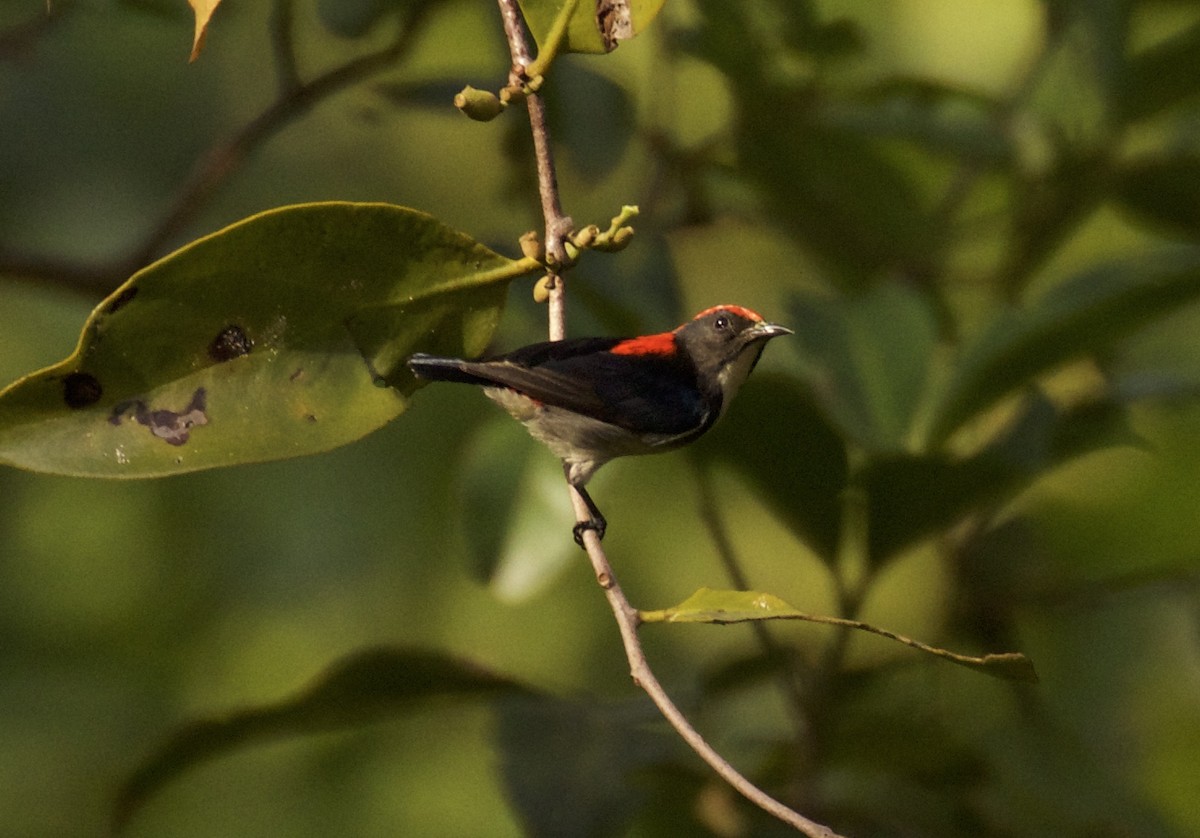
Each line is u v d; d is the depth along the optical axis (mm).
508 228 14938
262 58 14602
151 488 13578
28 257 10336
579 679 13883
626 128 10773
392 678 8062
